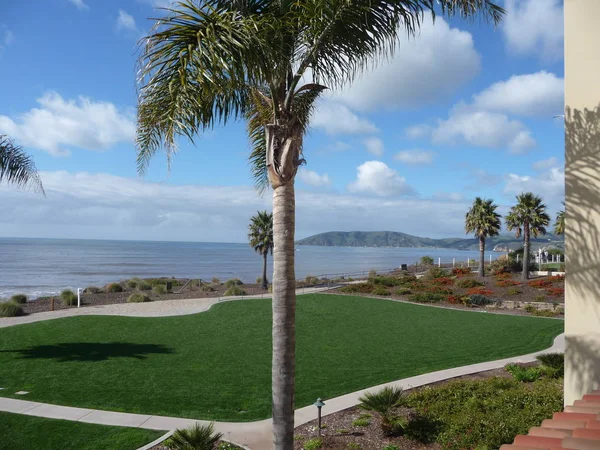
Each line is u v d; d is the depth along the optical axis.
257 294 35.34
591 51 6.04
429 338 18.75
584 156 6.02
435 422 9.05
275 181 6.50
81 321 21.08
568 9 6.21
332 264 123.38
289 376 6.45
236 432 9.34
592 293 5.90
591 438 3.43
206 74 5.27
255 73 5.71
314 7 6.15
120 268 92.75
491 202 40.97
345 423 9.79
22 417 9.83
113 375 13.05
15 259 119.88
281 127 6.54
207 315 23.47
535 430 3.80
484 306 28.03
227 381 12.69
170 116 5.43
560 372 12.57
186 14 5.30
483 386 11.47
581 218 6.01
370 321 22.45
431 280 37.81
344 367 14.31
